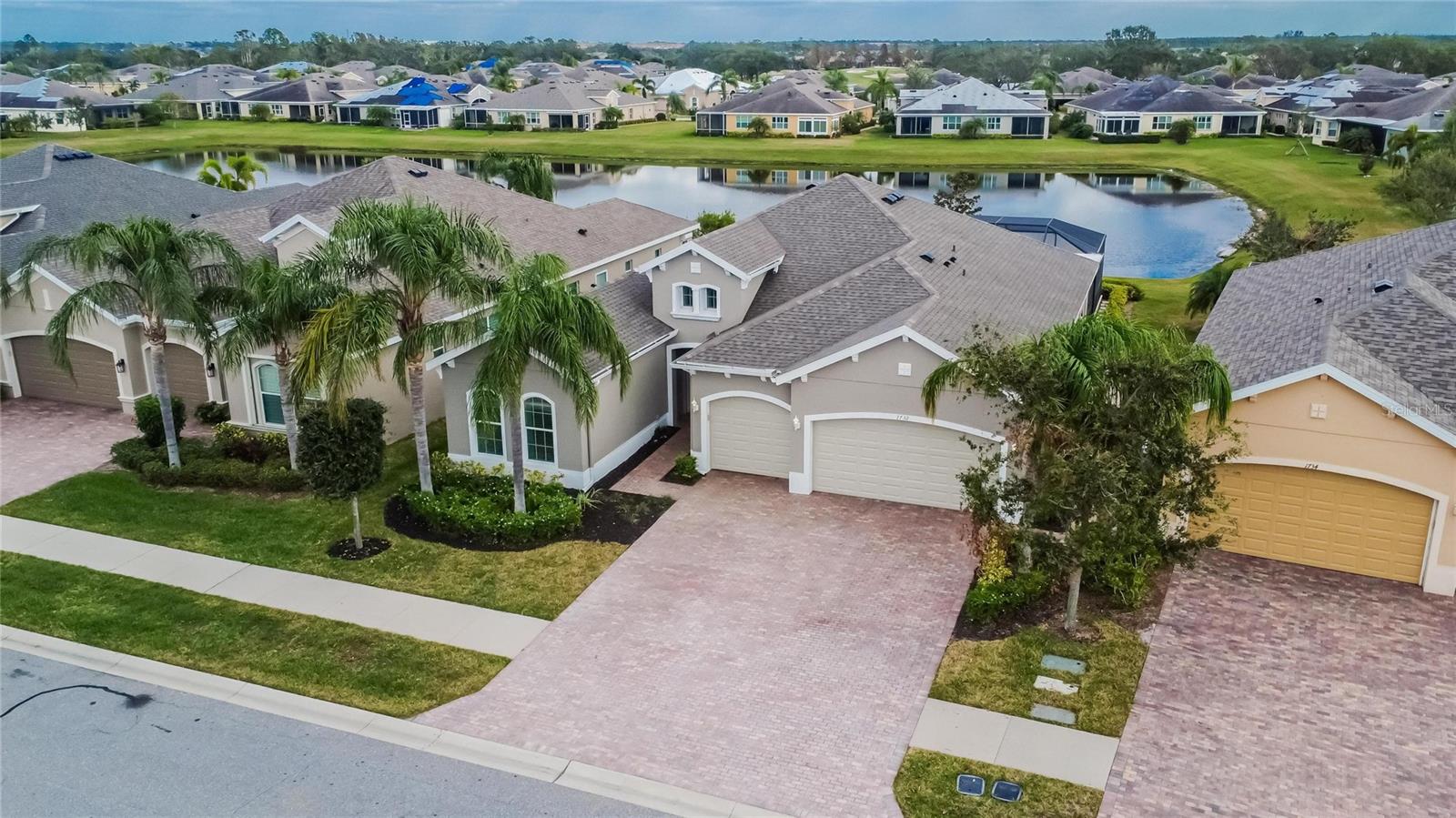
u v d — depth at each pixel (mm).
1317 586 20297
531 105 126375
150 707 17156
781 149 105812
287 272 23156
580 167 100312
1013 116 112625
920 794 14797
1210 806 14445
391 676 17859
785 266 30453
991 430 22906
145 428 27578
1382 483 19969
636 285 30891
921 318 24031
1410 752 15484
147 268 23594
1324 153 93250
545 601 20312
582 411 21875
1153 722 16281
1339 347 20984
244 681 17828
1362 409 19578
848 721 16469
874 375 23531
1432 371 21094
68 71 189625
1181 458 17016
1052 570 19750
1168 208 73312
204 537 23234
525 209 37812
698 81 160375
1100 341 17766
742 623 19344
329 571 21641
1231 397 18719
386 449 28250
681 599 20266
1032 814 14375
